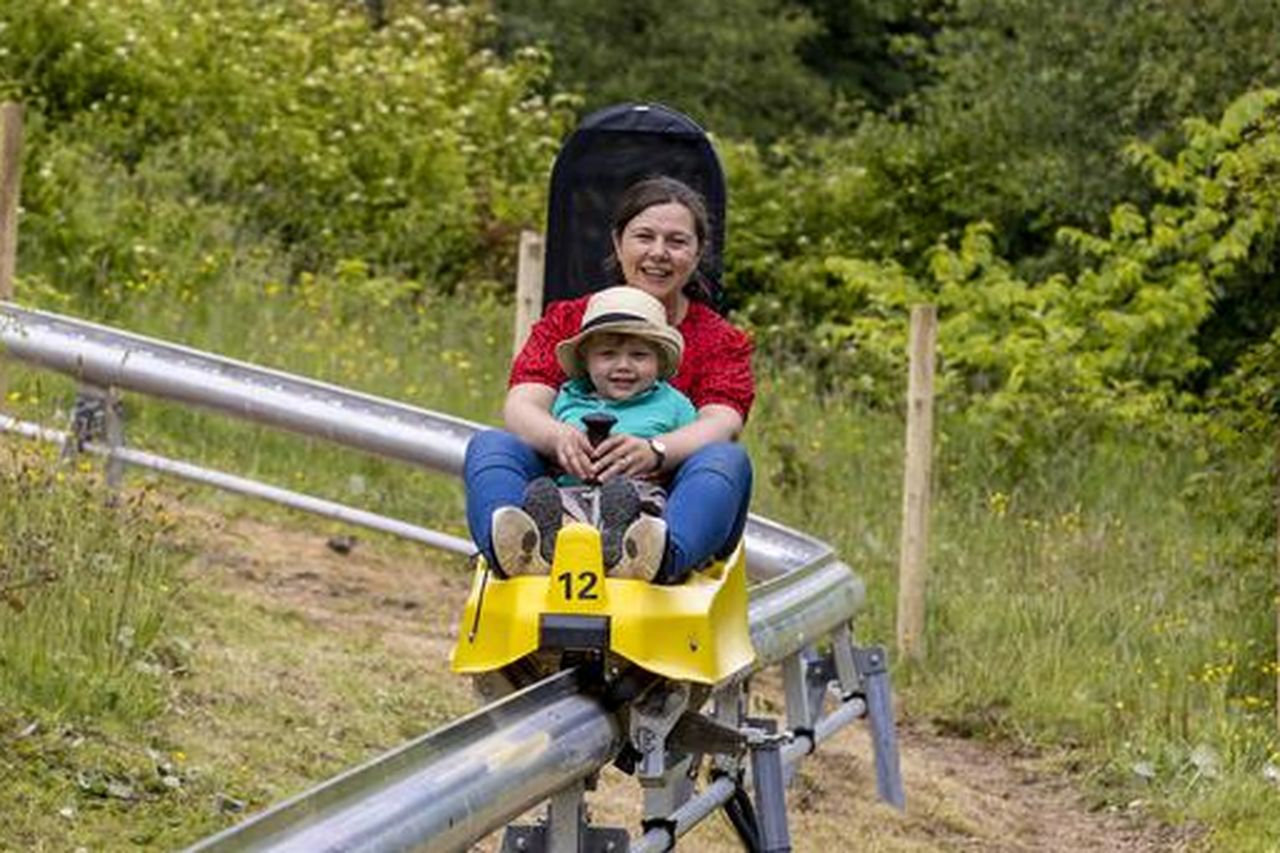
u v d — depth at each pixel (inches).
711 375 372.2
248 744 466.3
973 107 1374.3
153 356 619.2
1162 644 721.6
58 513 521.3
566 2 1905.8
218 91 1162.0
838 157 1402.6
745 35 1895.9
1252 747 631.8
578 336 354.3
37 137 1043.3
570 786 321.7
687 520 327.0
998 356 1075.3
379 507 753.0
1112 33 1289.4
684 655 316.5
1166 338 1129.4
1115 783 617.6
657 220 373.7
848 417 1006.4
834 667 520.4
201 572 607.5
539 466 348.5
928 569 783.1
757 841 430.6
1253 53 1243.2
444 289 1138.7
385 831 263.1
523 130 1291.8
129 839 400.5
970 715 669.9
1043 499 944.9
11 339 621.3
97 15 1133.7
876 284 1176.2
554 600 311.6
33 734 427.5
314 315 962.1
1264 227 1120.2
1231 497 748.6
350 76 1220.5
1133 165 1269.7
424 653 583.8
